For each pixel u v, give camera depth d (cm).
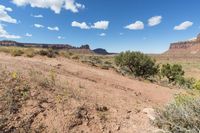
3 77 571
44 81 635
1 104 460
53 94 568
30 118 448
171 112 477
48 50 2077
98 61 2727
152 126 511
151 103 816
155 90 1305
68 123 466
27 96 516
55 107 507
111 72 1888
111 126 500
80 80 922
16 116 442
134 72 2703
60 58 1977
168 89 1440
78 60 2112
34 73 691
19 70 712
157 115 511
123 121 536
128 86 1255
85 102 578
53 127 443
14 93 509
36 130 422
